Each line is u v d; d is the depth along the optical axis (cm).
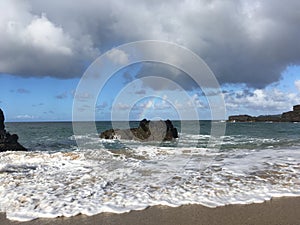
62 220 473
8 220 475
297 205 532
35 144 2019
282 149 1395
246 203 544
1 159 1109
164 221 463
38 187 673
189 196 588
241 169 866
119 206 533
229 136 2494
